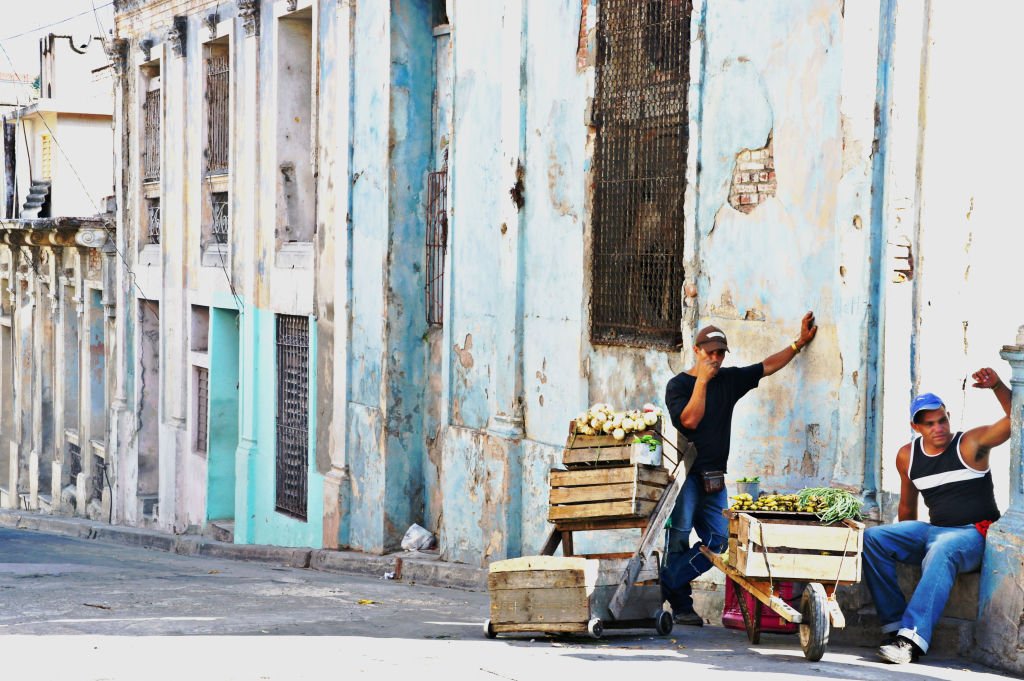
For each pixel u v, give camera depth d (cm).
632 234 1179
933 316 920
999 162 955
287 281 1836
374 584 1361
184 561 1761
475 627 954
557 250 1279
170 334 2272
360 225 1642
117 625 942
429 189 1588
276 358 1884
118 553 1933
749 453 1020
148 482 2420
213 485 2086
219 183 2088
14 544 2092
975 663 805
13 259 3109
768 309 1011
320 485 1725
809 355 972
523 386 1337
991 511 833
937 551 809
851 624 876
